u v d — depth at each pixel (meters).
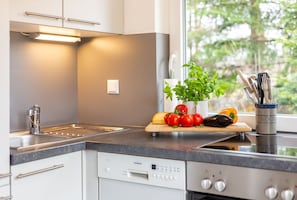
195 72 2.27
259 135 2.06
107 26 2.36
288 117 2.14
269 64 2.23
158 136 2.06
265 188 1.49
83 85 2.69
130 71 2.48
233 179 1.56
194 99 2.19
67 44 2.64
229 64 2.36
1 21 1.59
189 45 2.49
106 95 2.59
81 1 2.19
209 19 2.42
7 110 1.61
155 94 2.39
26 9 1.92
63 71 2.62
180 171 1.68
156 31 2.39
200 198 1.65
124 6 2.48
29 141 2.22
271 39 2.22
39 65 2.46
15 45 2.31
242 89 2.31
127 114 2.51
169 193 1.73
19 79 2.34
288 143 1.80
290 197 1.43
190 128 1.99
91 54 2.64
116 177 1.87
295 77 2.15
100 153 1.92
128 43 2.48
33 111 2.29
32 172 1.71
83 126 2.57
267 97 2.08
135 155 1.81
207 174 1.62
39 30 2.25
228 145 1.76
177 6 2.46
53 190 1.81
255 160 1.50
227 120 1.97
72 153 1.90
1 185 1.60
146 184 1.79
